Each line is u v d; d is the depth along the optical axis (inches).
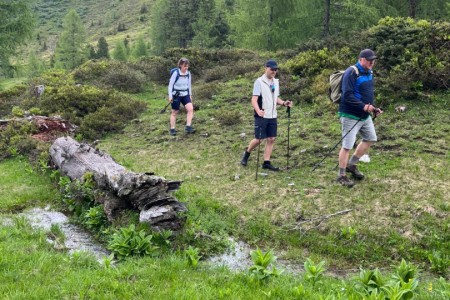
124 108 546.9
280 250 250.4
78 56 2593.5
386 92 441.1
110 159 337.4
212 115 509.4
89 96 573.6
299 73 565.9
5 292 171.0
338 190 293.9
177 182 268.4
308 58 567.8
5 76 1556.3
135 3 5027.1
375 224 254.8
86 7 5319.9
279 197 297.3
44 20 5054.1
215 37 1814.7
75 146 366.6
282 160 360.5
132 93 682.8
